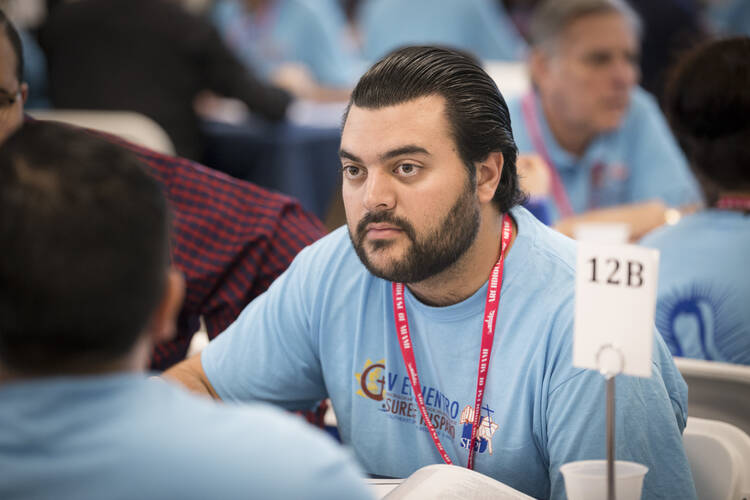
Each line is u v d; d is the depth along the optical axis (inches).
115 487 48.4
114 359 53.2
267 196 120.8
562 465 76.5
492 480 75.0
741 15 395.9
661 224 166.7
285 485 50.1
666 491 79.2
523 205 91.1
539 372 82.0
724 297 109.9
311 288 96.9
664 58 312.3
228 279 117.0
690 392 97.1
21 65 106.8
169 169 119.0
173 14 258.2
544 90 192.2
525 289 84.4
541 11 191.5
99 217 50.9
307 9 341.4
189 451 49.9
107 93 257.0
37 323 50.6
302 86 309.7
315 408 110.8
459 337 86.6
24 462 49.0
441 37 355.3
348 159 81.4
